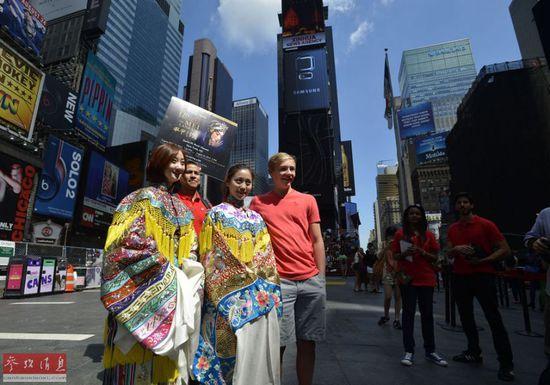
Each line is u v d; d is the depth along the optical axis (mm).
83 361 3486
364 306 8219
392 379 3035
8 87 24641
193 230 2191
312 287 2508
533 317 6730
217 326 1967
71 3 64312
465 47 142625
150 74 124188
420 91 142500
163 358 1713
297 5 70812
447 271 5914
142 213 1789
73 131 37688
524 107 36844
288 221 2639
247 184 2420
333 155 61062
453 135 52344
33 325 5684
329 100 64312
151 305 1620
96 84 42844
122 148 51312
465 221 3924
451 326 5617
